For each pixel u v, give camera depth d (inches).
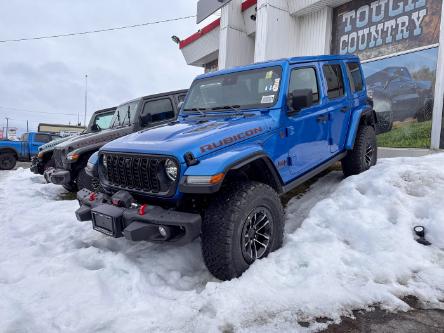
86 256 128.4
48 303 96.0
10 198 248.1
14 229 169.9
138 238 105.0
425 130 304.8
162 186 109.6
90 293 100.9
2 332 82.2
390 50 337.1
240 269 107.5
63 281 107.9
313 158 157.5
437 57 293.9
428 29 302.8
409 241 119.9
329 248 119.2
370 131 201.0
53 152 278.7
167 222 102.0
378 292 94.7
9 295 99.8
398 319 86.0
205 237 106.6
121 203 118.0
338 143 177.5
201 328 84.0
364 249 120.0
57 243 148.8
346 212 142.0
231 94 155.7
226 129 121.0
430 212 132.0
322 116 161.3
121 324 86.6
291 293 96.0
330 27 398.6
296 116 145.9
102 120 331.0
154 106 265.9
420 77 308.7
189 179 103.0
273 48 409.4
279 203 122.5
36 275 114.5
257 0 414.9
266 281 103.0
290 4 413.4
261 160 124.0
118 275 111.9
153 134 129.3
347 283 101.3
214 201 109.9
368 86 358.3
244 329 83.4
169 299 100.7
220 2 471.8
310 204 170.4
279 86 140.8
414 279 102.5
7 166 552.1
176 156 105.3
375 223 131.7
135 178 118.0
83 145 246.7
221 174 102.1
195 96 170.6
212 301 93.9
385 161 218.2
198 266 123.2
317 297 93.8
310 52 417.7
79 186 244.2
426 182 155.4
